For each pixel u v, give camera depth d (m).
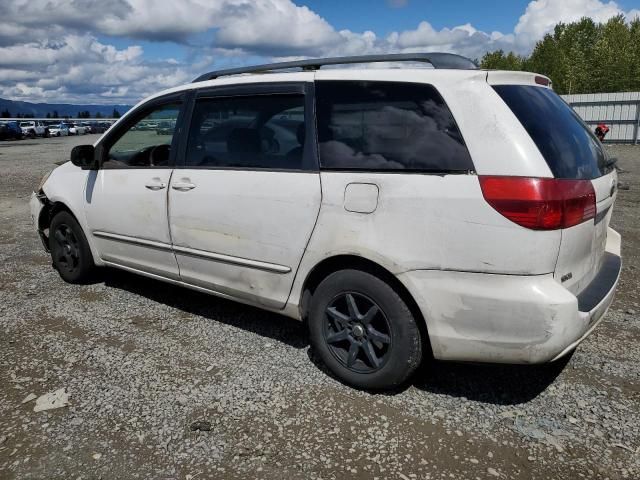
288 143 3.22
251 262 3.39
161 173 3.88
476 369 3.33
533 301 2.49
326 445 2.59
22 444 2.61
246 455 2.52
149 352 3.56
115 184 4.23
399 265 2.76
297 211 3.11
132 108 4.20
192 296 4.63
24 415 2.84
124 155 4.27
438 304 2.70
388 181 2.79
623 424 2.75
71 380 3.20
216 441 2.62
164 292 4.73
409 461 2.48
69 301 4.51
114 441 2.63
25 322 4.07
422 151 2.74
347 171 2.95
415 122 2.79
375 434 2.68
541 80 3.17
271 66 3.48
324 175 3.01
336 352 3.15
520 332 2.55
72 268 4.87
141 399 2.99
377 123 2.91
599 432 2.69
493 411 2.88
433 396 3.03
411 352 2.86
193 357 3.49
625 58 55.00
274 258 3.27
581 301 2.77
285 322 4.07
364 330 3.00
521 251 2.49
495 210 2.51
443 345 2.74
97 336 3.81
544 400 2.98
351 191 2.90
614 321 4.04
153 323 4.05
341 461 2.48
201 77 3.84
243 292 3.53
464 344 2.69
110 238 4.38
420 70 2.88
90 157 4.36
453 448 2.57
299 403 2.95
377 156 2.87
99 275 5.06
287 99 3.25
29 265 5.61
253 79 3.46
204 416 2.83
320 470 2.42
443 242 2.64
